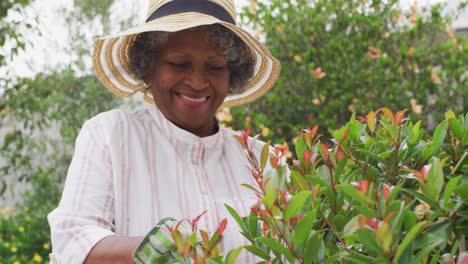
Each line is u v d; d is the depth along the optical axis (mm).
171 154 1853
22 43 5641
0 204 8531
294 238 1153
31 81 6000
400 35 6266
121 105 9312
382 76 6074
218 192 1883
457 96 6152
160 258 1365
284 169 1276
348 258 1144
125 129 1838
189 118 1873
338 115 6129
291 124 6102
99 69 2164
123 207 1723
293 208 1149
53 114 8266
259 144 2033
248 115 6176
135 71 2012
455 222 1297
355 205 1263
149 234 1380
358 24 6262
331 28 6293
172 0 1925
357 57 6180
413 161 1526
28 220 7133
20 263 6297
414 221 1148
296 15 6406
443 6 6461
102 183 1710
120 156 1775
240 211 1855
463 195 1269
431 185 1222
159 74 1882
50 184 8078
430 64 6164
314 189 1301
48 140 8648
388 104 6008
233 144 2004
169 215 1769
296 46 6254
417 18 6238
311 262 1177
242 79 2102
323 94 6102
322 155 1413
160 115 1912
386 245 1027
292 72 6238
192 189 1823
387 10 6383
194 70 1841
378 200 1124
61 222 1617
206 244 1228
